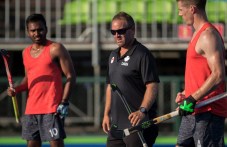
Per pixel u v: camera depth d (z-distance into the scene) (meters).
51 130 24.70
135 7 43.91
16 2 44.47
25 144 37.12
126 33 22.33
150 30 44.84
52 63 24.86
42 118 24.86
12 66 45.50
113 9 43.91
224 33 43.34
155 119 20.62
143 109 21.83
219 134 19.94
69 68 24.98
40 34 24.73
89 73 45.94
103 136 39.66
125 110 22.62
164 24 43.81
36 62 24.94
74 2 44.47
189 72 20.05
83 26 44.94
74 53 45.94
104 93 42.53
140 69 22.36
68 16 44.38
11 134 40.91
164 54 44.72
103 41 43.00
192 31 43.09
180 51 44.47
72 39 43.97
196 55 19.72
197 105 19.55
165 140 38.16
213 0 43.72
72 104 42.78
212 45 19.20
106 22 44.03
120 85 22.61
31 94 25.03
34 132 25.12
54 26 46.16
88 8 44.19
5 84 42.66
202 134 19.89
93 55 42.94
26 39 43.53
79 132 41.19
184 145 20.66
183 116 20.39
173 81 41.78
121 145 22.86
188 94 20.09
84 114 42.72
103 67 45.41
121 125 22.67
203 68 19.69
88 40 43.22
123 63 22.52
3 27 45.88
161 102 41.97
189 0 19.78
